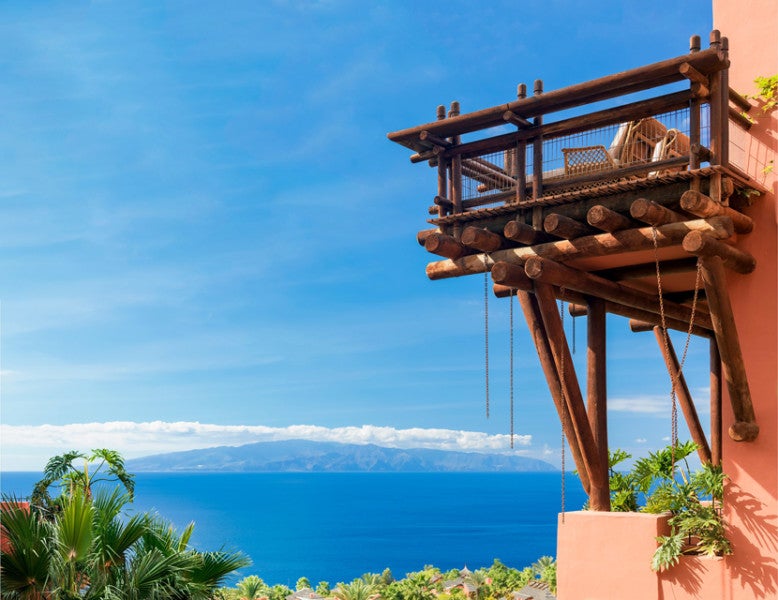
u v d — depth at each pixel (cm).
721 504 1083
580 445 1104
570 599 1100
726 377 994
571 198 1015
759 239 1017
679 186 949
